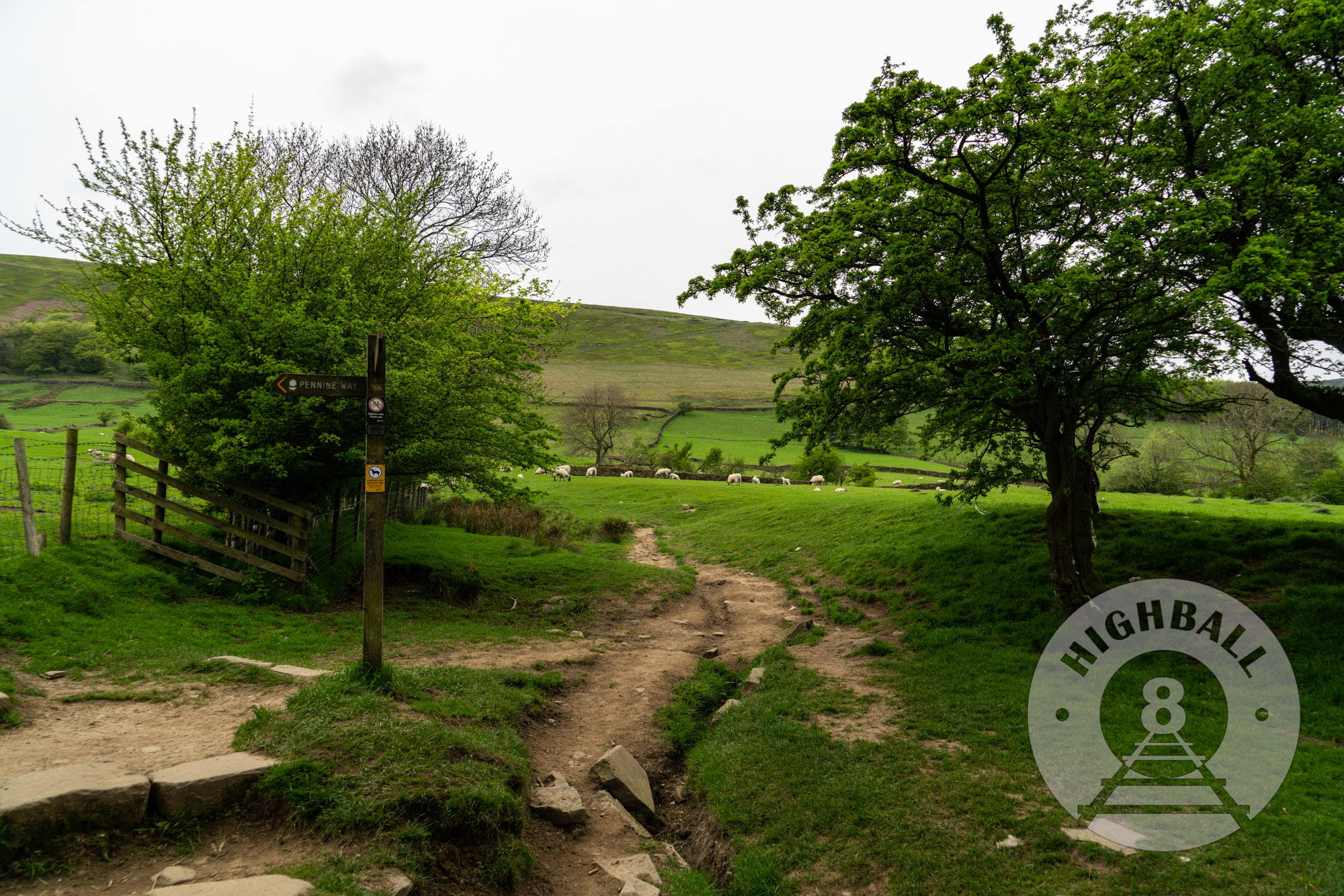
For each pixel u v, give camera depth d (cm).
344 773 618
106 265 1477
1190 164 1265
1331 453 4988
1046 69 1170
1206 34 1139
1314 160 1050
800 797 812
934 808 758
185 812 545
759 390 15462
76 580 1071
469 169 3216
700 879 690
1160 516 1773
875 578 1891
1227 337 1105
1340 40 1098
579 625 1623
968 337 1389
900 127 1165
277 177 1667
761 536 2744
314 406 1375
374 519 830
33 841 477
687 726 1070
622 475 6166
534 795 759
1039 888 606
